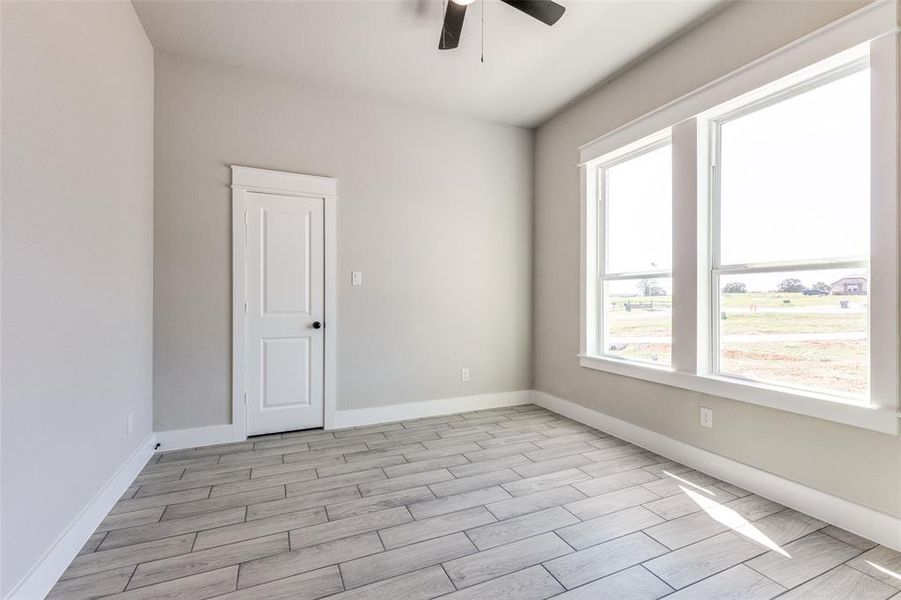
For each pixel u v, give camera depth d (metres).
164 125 2.83
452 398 3.82
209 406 2.96
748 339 2.35
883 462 1.75
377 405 3.51
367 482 2.36
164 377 2.83
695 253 2.53
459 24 2.16
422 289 3.69
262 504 2.10
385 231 3.53
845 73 1.94
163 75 2.83
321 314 3.30
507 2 2.03
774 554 1.69
